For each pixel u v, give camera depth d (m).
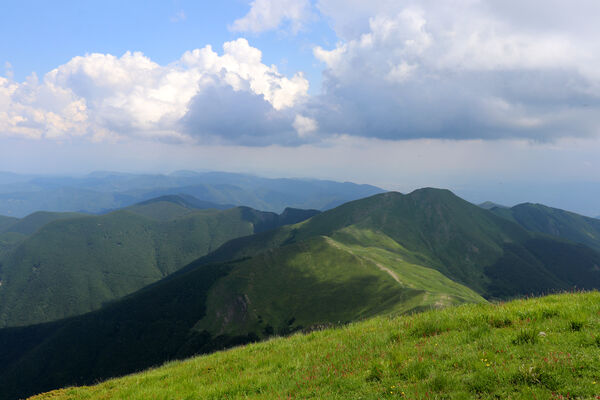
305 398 9.33
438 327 12.29
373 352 11.49
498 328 11.13
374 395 8.62
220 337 151.12
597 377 7.50
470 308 14.21
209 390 11.07
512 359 8.87
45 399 15.41
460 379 8.46
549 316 11.16
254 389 10.66
